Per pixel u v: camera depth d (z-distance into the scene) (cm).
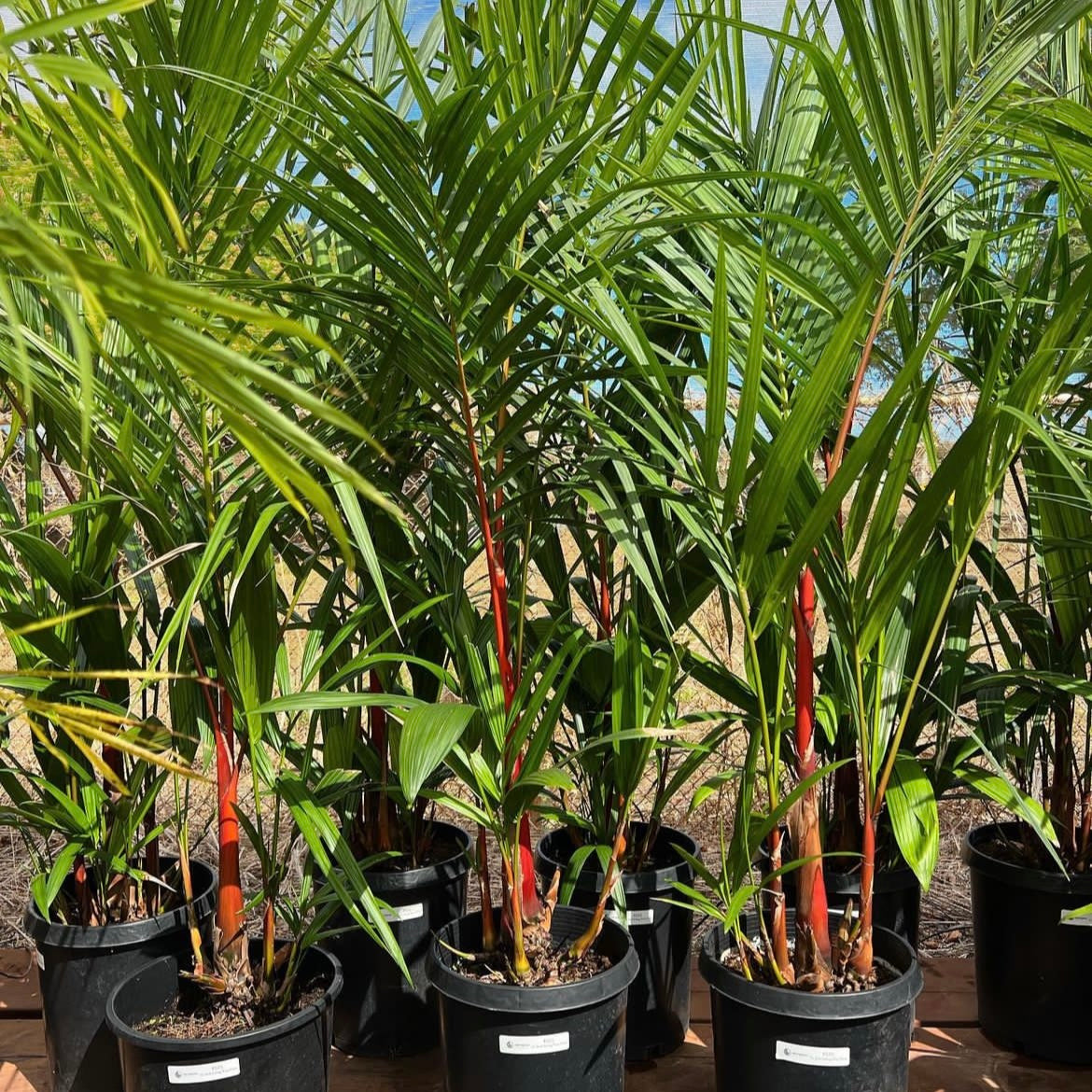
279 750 111
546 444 116
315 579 215
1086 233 90
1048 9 83
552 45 96
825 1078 99
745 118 115
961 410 155
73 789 120
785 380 104
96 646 111
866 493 93
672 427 106
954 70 87
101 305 32
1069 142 99
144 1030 107
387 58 121
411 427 104
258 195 98
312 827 100
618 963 107
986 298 125
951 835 174
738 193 114
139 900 124
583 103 93
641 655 110
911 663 119
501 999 101
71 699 112
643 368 91
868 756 102
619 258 95
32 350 102
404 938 128
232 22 88
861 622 98
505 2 94
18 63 34
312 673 102
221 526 94
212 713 107
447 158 82
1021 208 139
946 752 125
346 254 129
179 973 112
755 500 90
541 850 137
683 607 116
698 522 98
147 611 119
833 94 86
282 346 119
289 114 97
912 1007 105
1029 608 125
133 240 96
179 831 116
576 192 101
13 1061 129
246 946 110
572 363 113
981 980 130
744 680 117
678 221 87
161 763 45
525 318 94
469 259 88
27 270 38
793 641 110
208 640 113
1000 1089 120
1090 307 84
